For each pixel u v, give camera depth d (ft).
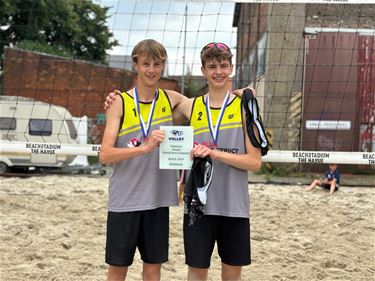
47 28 86.12
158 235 9.28
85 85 59.62
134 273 13.41
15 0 75.25
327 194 29.58
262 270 13.98
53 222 19.74
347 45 41.45
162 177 9.34
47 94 57.88
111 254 9.22
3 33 78.79
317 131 41.29
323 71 41.45
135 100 9.32
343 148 41.32
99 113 60.08
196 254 9.12
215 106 9.32
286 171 40.19
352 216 22.47
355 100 41.29
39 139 41.47
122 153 8.84
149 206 9.07
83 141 47.67
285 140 40.98
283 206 25.16
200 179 8.70
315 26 41.96
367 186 35.17
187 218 9.19
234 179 9.10
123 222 9.14
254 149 9.05
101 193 27.89
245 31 63.16
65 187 30.32
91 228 18.92
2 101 41.39
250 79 52.75
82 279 12.65
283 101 41.24
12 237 16.84
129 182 9.15
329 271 14.06
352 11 41.81
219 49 9.03
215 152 8.80
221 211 9.09
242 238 9.21
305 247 16.88
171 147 8.88
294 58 41.63
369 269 14.29
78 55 97.55
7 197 24.91
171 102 9.61
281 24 41.81
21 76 56.54
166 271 13.70
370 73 41.27
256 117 9.04
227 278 9.51
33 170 42.32
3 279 12.39
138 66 9.22
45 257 14.69
